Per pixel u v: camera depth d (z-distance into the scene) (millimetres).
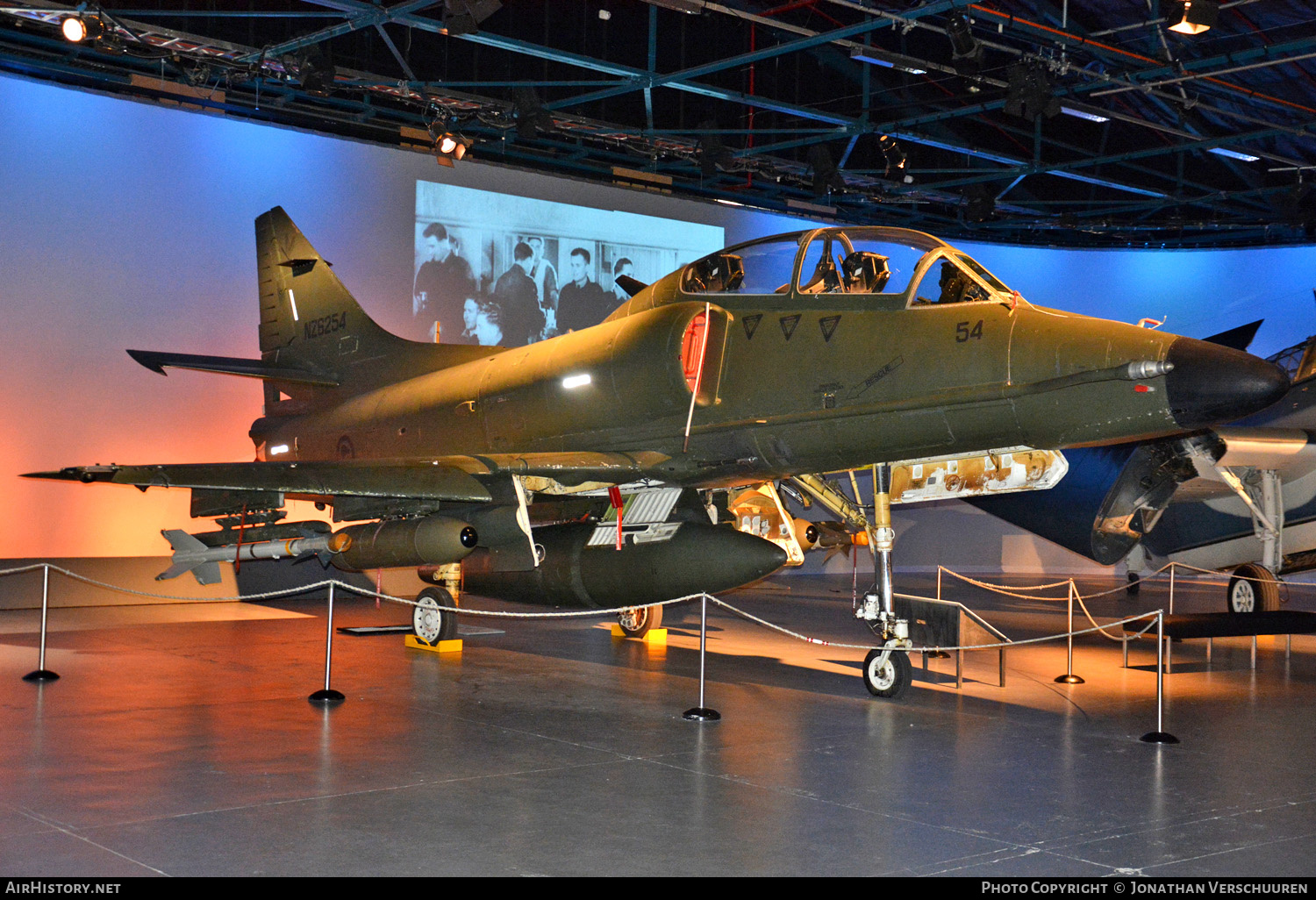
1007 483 9250
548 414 9828
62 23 12023
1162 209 21141
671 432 8961
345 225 15922
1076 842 4719
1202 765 6266
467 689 8305
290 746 6238
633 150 16719
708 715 7340
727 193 19078
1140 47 13922
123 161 14508
